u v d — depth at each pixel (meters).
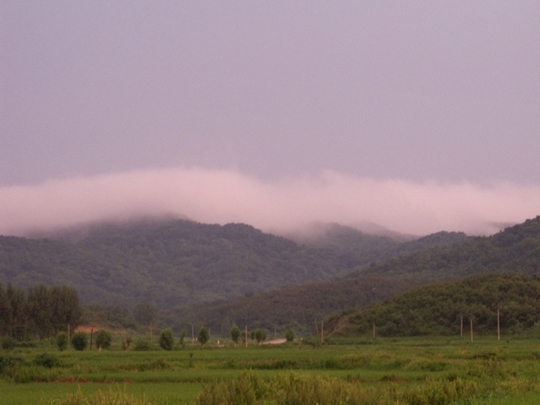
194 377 55.66
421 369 63.75
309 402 31.22
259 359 74.19
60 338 109.69
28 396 42.62
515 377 52.28
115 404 29.09
